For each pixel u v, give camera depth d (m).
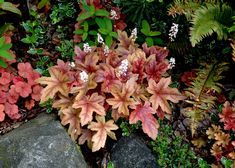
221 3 0.68
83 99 0.60
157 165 0.62
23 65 0.68
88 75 0.62
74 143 0.61
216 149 0.62
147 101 0.61
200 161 0.61
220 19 0.64
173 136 0.66
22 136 0.60
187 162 0.62
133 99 0.61
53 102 0.65
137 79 0.63
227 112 0.63
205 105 0.63
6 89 0.67
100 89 0.63
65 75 0.63
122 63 0.60
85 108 0.59
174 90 0.62
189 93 0.63
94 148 0.58
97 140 0.59
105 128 0.60
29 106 0.68
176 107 0.70
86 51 0.66
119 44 0.69
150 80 0.62
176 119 0.68
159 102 0.61
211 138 0.64
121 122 0.66
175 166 0.62
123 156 0.62
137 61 0.64
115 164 0.62
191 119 0.61
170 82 0.66
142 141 0.65
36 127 0.63
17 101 0.69
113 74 0.63
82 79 0.60
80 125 0.63
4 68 0.69
